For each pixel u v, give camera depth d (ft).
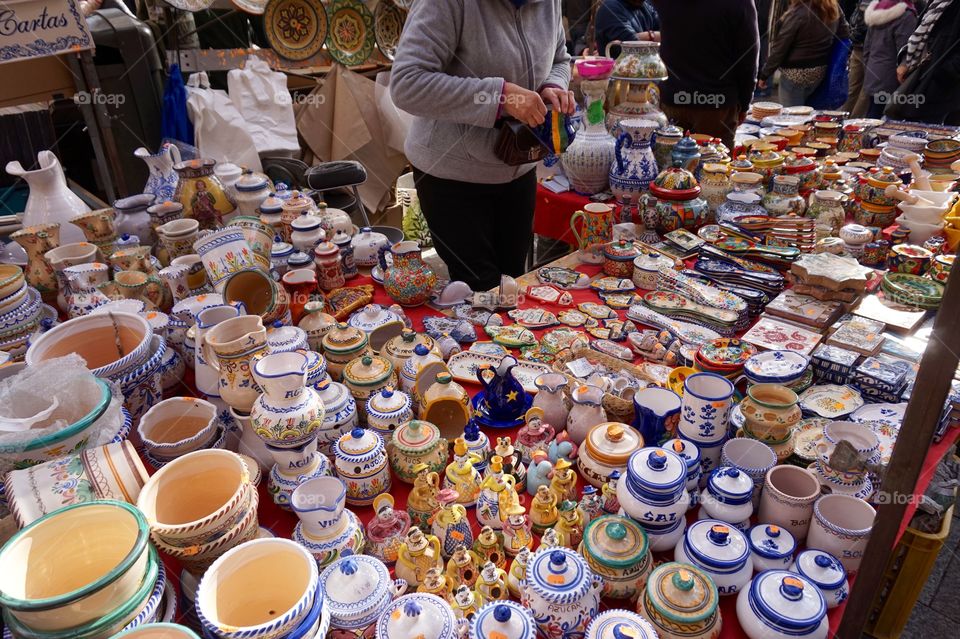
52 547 2.73
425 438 4.25
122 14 10.23
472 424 4.41
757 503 4.06
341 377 5.15
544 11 7.10
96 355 4.45
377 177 14.67
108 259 6.25
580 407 4.61
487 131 7.04
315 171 9.04
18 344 5.01
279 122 13.10
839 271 6.13
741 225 7.55
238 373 3.94
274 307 5.26
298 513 3.53
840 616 3.44
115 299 5.47
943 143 9.59
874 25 16.02
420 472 3.97
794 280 6.55
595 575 3.40
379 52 14.80
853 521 3.77
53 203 6.55
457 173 7.32
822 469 4.03
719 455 4.20
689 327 6.08
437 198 7.58
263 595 2.88
